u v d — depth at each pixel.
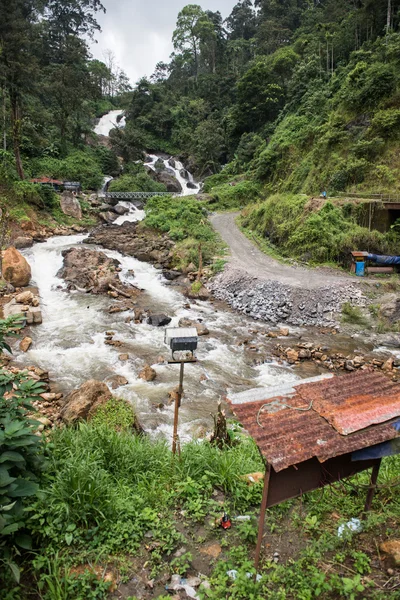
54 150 47.50
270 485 3.81
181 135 67.31
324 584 3.77
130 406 9.38
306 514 5.05
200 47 78.94
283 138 45.41
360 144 31.94
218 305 21.72
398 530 4.56
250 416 4.06
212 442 7.78
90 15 70.12
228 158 63.91
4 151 36.75
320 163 36.38
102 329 17.12
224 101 72.81
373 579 3.92
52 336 16.12
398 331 17.84
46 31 58.88
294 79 53.84
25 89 36.16
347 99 36.56
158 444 7.12
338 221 25.75
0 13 34.38
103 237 32.38
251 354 15.70
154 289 23.58
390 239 24.77
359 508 5.04
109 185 48.38
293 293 20.80
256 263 26.11
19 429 4.23
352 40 50.31
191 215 35.19
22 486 4.10
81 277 23.00
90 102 69.56
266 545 4.54
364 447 3.76
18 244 27.41
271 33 73.56
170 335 6.34
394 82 33.66
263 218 33.31
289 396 4.40
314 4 76.56
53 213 35.38
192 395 12.22
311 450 3.58
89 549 4.35
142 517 4.92
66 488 4.79
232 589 3.89
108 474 5.62
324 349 16.41
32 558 4.20
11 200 31.78
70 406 8.98
